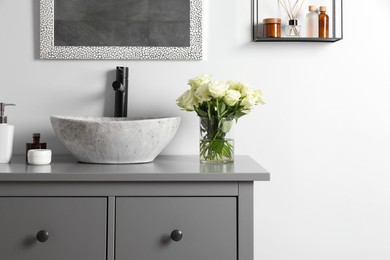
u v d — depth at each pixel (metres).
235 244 1.60
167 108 2.10
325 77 2.12
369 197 2.14
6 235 1.58
